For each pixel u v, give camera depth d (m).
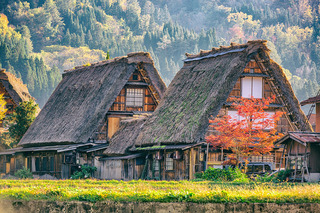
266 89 50.31
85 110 57.06
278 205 22.48
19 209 23.95
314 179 38.94
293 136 39.84
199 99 48.19
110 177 51.50
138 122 52.78
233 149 43.25
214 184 32.62
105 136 55.84
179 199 23.02
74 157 53.44
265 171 48.03
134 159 49.03
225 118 47.50
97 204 23.25
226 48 51.41
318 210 22.50
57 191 25.25
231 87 47.47
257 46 48.72
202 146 45.91
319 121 44.88
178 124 47.28
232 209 22.41
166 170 47.25
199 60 53.91
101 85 58.31
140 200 23.16
